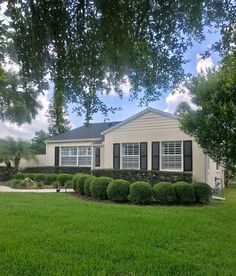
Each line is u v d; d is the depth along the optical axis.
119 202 12.84
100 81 3.90
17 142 26.55
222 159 11.11
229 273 4.79
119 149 19.38
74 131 27.88
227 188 21.89
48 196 14.58
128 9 3.36
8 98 9.13
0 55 4.23
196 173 16.31
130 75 3.92
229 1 3.29
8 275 4.53
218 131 10.59
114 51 3.59
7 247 5.82
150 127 18.19
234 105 10.27
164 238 6.66
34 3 3.46
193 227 7.80
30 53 3.70
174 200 12.36
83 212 9.75
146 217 8.99
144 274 4.66
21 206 11.01
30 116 12.87
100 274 4.59
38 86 3.88
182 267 4.98
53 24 3.47
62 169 25.22
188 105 11.23
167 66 3.78
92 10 3.39
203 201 12.78
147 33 3.49
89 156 25.17
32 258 5.23
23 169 26.89
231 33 3.58
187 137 16.70
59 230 7.19
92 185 13.71
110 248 5.86
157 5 3.32
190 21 3.33
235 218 9.37
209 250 5.93
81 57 3.63
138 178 17.27
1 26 3.77
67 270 4.75
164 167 17.52
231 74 5.13
